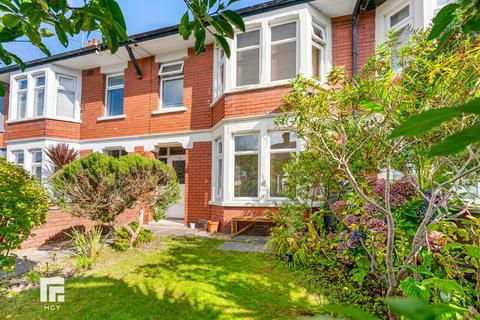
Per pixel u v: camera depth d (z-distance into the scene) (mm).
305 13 6422
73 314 2742
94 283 3531
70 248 5375
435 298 2016
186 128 8391
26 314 2754
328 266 3768
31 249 5289
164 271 3969
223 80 7508
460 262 2344
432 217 2650
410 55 2307
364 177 3541
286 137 6555
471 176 3082
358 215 3359
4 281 3494
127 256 4758
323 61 6926
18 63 1677
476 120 1838
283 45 6750
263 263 4312
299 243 4336
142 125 8922
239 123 6895
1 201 3258
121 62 9297
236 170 7059
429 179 2654
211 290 3279
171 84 8938
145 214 8367
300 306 2844
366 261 3102
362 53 6684
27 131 9359
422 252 2387
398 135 435
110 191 4773
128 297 3113
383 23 6484
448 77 2104
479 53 1953
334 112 2926
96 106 9578
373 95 2387
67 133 9445
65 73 9547
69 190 4555
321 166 4238
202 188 8016
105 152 9539
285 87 6480
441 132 2262
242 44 7152
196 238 6242
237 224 6750
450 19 865
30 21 1277
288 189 5156
